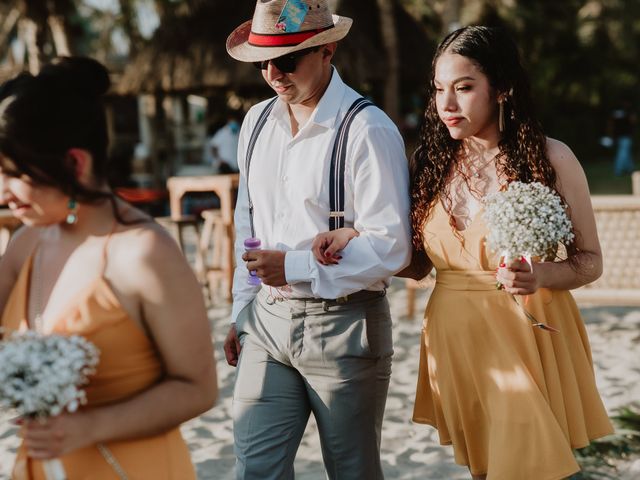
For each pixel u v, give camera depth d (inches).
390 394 194.9
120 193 71.4
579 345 104.4
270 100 112.0
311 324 102.6
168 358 68.0
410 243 103.7
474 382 101.8
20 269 74.5
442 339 104.4
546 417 96.4
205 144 746.2
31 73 65.9
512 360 98.7
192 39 612.7
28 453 66.6
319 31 102.2
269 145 107.1
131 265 66.2
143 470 68.6
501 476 96.2
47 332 67.4
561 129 1107.3
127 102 765.9
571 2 1008.2
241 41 115.9
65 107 63.6
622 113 868.6
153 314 66.7
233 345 114.6
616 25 1037.2
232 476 152.3
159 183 682.2
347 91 104.7
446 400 104.7
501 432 97.7
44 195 64.6
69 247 68.7
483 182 103.4
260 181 107.3
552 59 998.4
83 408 67.5
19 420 65.2
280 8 101.0
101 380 67.3
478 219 101.7
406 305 282.2
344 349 101.8
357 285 100.0
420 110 868.6
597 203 225.6
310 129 102.6
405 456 158.9
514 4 929.5
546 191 95.0
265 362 106.4
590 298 227.3
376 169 100.4
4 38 714.8
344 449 104.0
